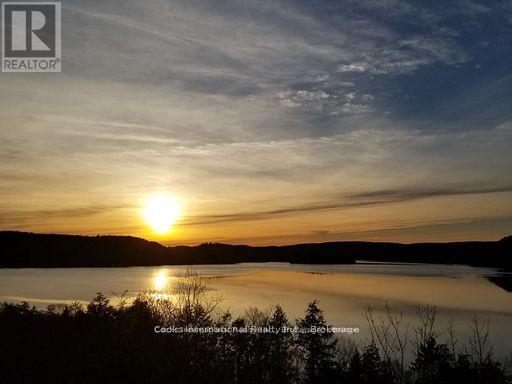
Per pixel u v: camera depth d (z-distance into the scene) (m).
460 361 13.67
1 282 110.06
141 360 14.49
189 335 16.70
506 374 13.76
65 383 13.03
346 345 27.95
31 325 20.36
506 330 47.78
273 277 158.38
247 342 19.44
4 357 15.13
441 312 67.56
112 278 118.50
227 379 16.31
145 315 18.17
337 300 88.50
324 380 22.08
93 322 20.66
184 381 14.17
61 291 86.06
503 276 179.12
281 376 19.17
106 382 13.37
